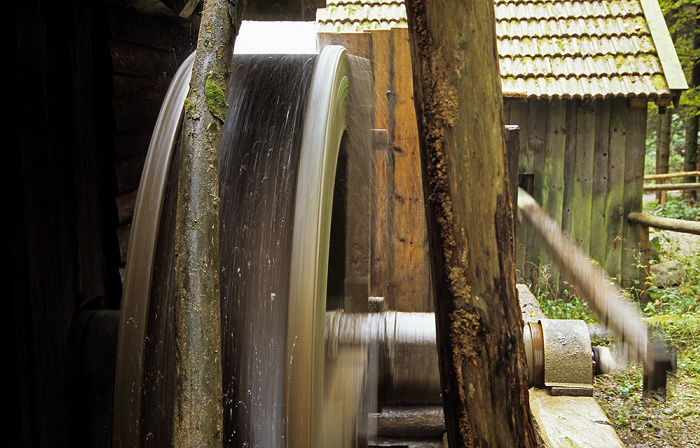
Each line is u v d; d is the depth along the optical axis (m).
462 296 1.90
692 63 16.47
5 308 2.66
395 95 5.15
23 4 2.71
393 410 4.08
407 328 3.64
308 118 2.82
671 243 11.57
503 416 1.92
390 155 5.19
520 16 9.80
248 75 3.34
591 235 9.20
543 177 9.15
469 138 1.86
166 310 2.56
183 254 1.89
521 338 1.97
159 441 2.51
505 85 8.84
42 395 2.75
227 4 2.18
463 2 1.83
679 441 5.04
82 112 3.09
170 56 4.00
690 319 7.25
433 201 1.91
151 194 2.59
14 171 2.66
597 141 9.09
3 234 2.66
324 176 2.69
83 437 3.04
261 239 2.87
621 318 2.13
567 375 3.93
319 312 2.55
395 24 9.02
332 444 2.94
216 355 1.85
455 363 1.92
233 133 3.15
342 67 3.15
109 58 3.26
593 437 3.42
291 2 3.81
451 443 1.98
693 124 17.39
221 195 2.99
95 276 3.18
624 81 8.80
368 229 3.98
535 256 8.95
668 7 15.66
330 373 2.89
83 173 3.09
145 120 3.59
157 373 2.53
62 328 2.91
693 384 6.07
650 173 21.69
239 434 2.75
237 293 2.82
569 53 9.20
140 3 3.44
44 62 2.84
